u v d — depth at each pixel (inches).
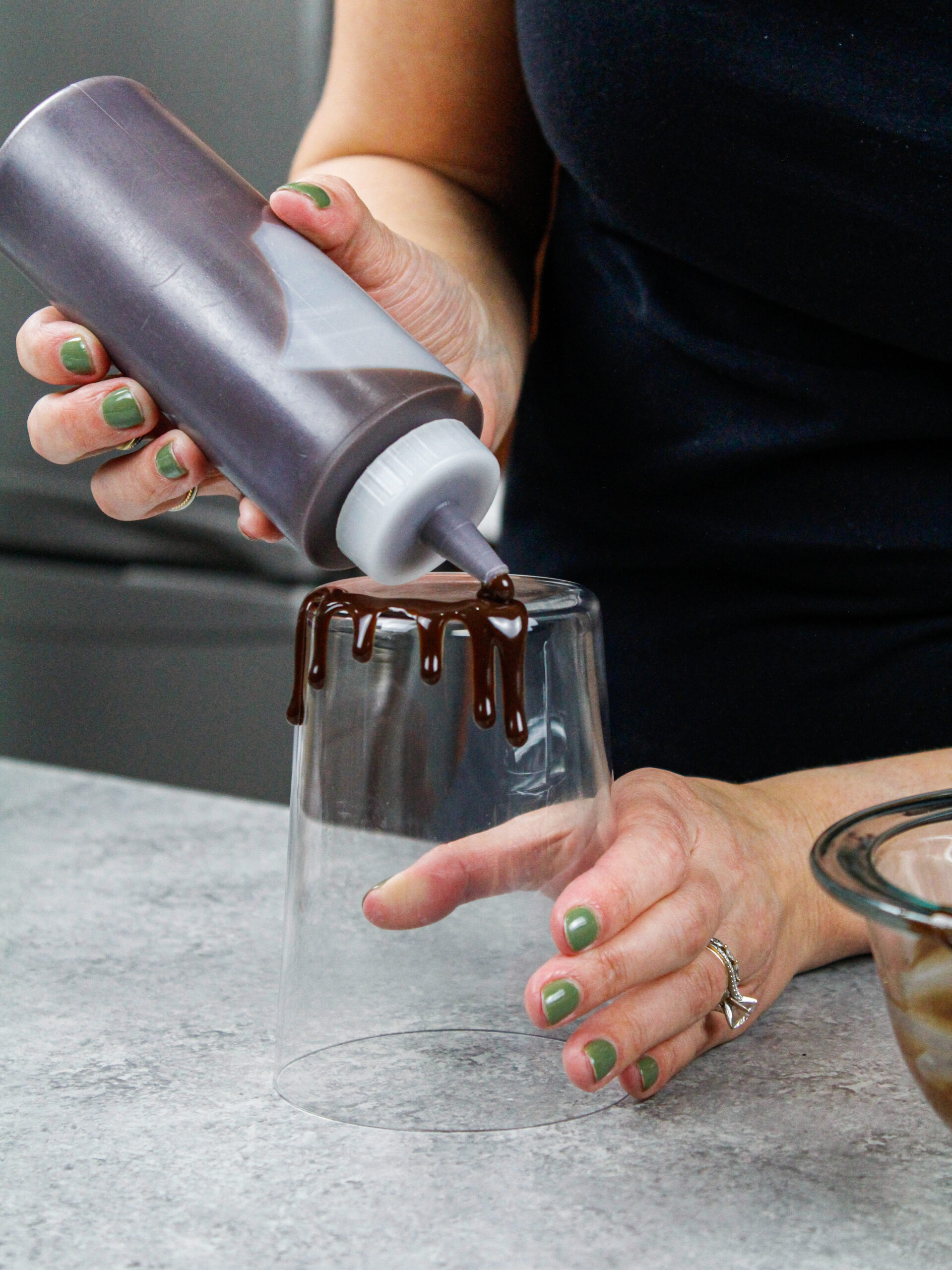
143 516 24.9
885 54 26.4
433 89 31.4
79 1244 19.9
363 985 22.7
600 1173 20.9
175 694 69.8
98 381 23.4
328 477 21.4
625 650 32.1
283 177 63.7
